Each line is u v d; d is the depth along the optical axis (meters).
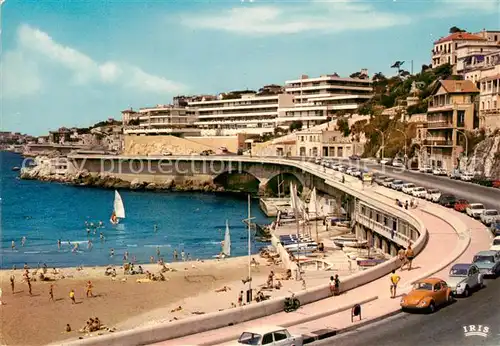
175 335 32.09
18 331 54.81
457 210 76.50
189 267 86.06
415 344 30.33
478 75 139.00
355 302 38.41
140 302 65.81
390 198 90.19
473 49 174.88
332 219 121.56
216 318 33.84
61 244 114.62
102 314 61.06
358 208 104.00
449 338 30.94
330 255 86.38
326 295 40.16
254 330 28.86
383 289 41.75
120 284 75.19
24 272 83.69
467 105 128.12
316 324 34.34
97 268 87.06
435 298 36.06
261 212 160.50
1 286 74.25
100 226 136.75
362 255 85.31
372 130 197.00
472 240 57.34
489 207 75.38
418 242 54.91
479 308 35.78
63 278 79.25
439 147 134.75
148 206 176.25
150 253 104.56
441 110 132.62
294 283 68.94
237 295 67.31
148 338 31.12
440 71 192.00
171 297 67.94
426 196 88.62
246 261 90.06
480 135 122.88
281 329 29.06
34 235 125.25
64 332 54.59
